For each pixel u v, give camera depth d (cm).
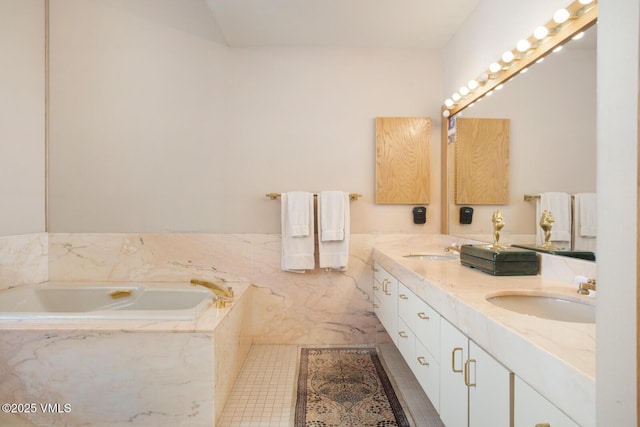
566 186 149
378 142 269
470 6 221
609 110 49
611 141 49
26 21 245
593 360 69
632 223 45
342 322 271
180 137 268
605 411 50
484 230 216
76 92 264
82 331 163
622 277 47
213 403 163
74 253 266
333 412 180
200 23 268
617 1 48
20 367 164
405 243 272
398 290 197
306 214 256
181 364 163
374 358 245
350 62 272
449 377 127
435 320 141
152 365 163
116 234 267
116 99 265
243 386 206
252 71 270
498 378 94
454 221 254
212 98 269
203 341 163
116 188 266
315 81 271
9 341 164
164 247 267
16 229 240
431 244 273
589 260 135
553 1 152
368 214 273
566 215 149
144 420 164
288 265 256
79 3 263
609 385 49
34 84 253
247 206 270
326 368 229
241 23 240
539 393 77
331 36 257
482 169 219
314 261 264
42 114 260
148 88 267
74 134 264
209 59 269
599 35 51
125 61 266
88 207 266
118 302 246
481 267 168
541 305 131
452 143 256
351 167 272
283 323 270
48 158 264
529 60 170
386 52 272
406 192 270
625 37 47
